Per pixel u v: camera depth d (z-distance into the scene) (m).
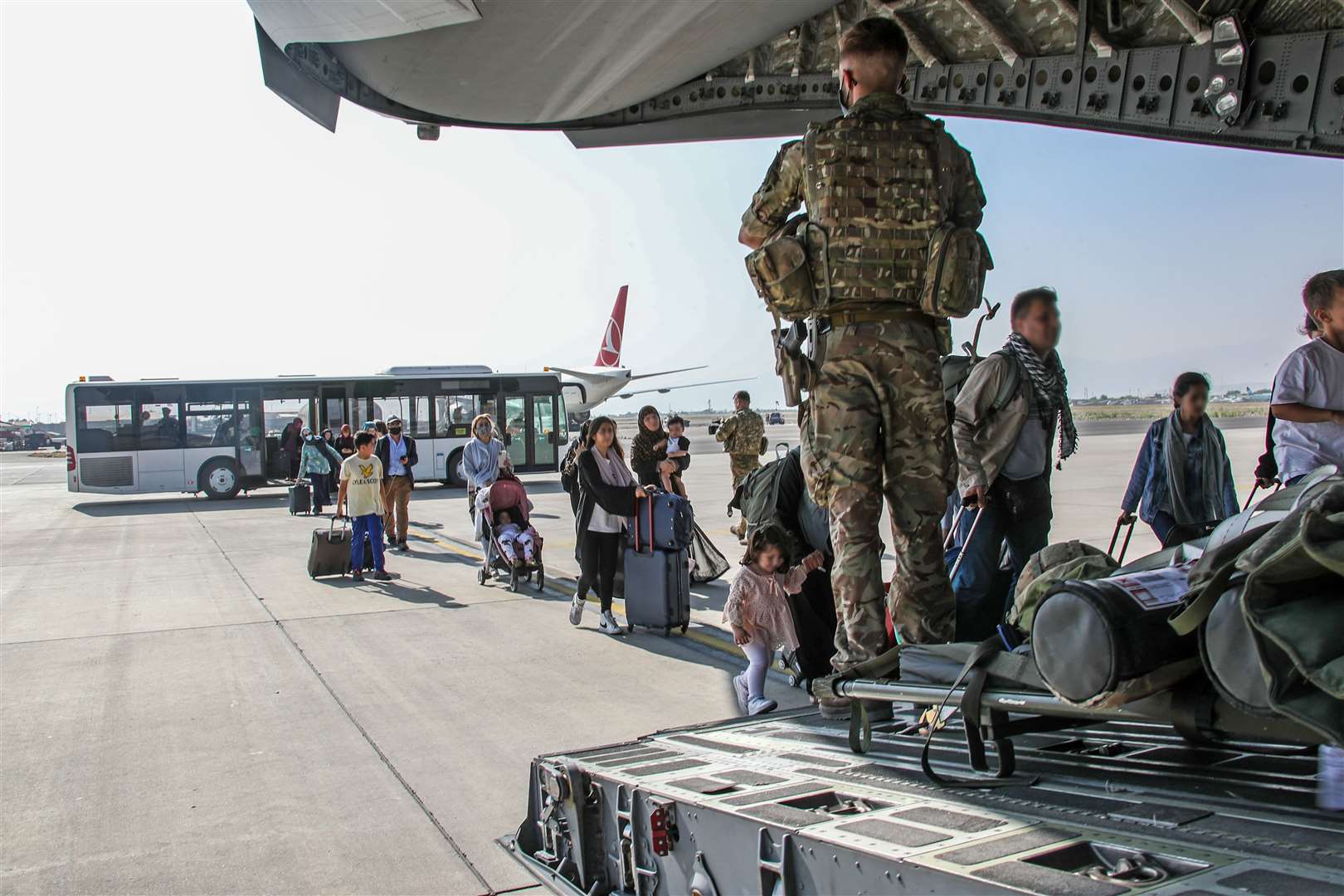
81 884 3.60
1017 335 4.61
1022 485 4.58
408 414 25.84
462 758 4.96
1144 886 1.56
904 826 2.02
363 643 7.75
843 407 3.06
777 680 6.48
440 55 8.03
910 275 2.98
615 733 5.33
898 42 3.06
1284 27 5.94
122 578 11.39
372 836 4.00
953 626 3.16
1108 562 2.55
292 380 24.83
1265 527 1.88
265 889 3.54
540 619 8.73
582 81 8.64
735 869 2.27
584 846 2.99
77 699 6.15
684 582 7.86
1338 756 1.83
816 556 5.22
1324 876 1.52
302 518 19.17
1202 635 1.80
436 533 16.02
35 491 30.81
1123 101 6.71
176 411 23.95
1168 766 2.26
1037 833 1.88
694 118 9.69
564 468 8.82
